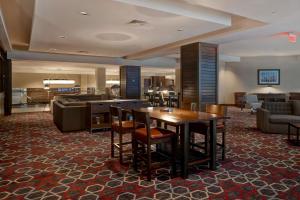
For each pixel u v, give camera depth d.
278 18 4.16
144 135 2.97
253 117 8.30
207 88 6.36
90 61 9.68
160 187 2.70
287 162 3.49
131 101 6.54
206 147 3.54
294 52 10.05
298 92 10.95
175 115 3.35
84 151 4.12
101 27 4.69
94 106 5.76
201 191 2.59
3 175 3.04
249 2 3.40
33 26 4.62
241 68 12.05
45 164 3.45
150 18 4.10
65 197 2.46
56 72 15.92
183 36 5.52
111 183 2.80
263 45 8.33
